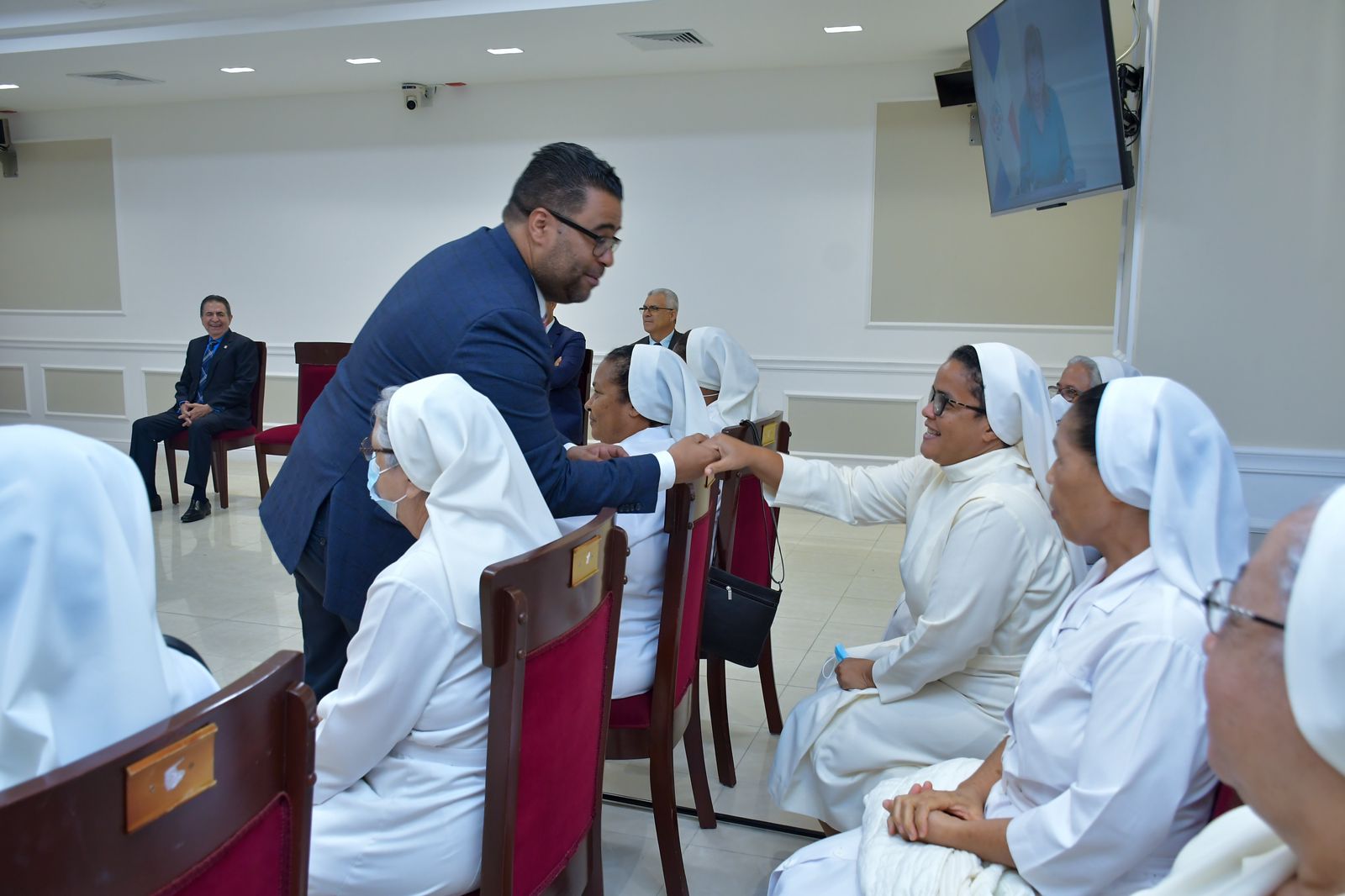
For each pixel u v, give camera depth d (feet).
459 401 4.58
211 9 19.04
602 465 6.18
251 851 3.00
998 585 5.80
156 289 26.61
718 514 8.34
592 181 6.06
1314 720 1.81
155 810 2.60
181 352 26.63
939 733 6.12
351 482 6.02
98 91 24.21
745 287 22.47
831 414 22.30
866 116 21.27
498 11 17.76
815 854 4.98
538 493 4.94
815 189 21.79
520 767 4.39
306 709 3.07
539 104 23.18
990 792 4.76
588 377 18.93
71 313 27.43
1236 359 9.96
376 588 4.38
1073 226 20.48
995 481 6.09
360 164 24.62
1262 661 1.97
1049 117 12.75
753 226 22.25
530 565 4.20
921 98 20.88
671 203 22.67
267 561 15.99
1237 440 10.04
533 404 5.94
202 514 19.12
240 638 12.35
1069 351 20.84
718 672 8.52
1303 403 9.84
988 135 15.58
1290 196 9.68
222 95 24.72
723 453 7.00
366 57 20.89
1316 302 9.71
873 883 4.37
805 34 18.86
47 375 27.89
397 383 6.00
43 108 26.37
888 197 21.38
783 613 13.75
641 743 6.80
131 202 26.43
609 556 5.06
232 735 2.86
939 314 21.45
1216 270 9.93
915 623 6.79
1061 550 5.98
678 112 22.36
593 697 5.06
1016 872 4.20
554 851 4.85
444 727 4.53
